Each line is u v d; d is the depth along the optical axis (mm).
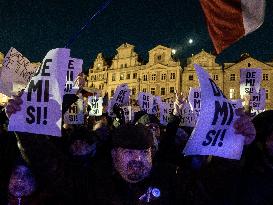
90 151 3643
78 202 2650
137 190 2598
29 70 4355
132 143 2459
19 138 2621
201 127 2469
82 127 3896
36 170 2619
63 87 2652
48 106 2652
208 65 51625
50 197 2729
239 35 4211
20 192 2732
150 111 9734
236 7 4199
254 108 7191
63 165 2660
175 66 52719
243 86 7266
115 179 2625
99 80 60812
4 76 4230
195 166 3137
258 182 2809
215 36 4344
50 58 2709
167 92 53094
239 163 2680
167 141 4578
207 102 2463
